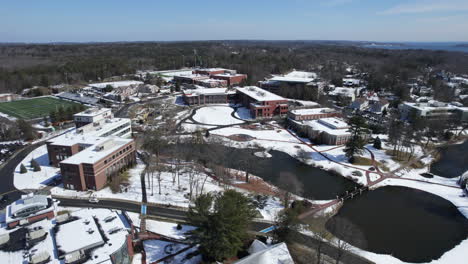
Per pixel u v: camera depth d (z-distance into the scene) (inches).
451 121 5718.5
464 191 3558.1
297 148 4889.3
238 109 7377.0
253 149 4795.8
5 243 1892.2
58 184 3440.0
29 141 4891.7
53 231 2004.2
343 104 7711.6
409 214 3090.6
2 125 4980.3
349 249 2384.4
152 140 4677.7
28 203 2196.1
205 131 5615.2
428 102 6569.9
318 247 2298.2
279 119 6545.3
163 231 2598.4
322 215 2967.5
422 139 5196.9
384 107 7032.5
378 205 3260.3
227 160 4333.2
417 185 3713.1
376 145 4798.2
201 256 2245.3
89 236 1947.6
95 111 4985.2
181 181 3607.3
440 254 2460.6
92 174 3238.2
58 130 5487.2
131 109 7116.1
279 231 2464.3
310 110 6254.9
